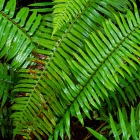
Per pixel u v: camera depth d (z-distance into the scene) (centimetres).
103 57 186
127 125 187
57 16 178
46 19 200
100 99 221
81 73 190
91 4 201
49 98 198
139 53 189
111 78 184
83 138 235
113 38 194
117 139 164
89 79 189
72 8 184
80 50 185
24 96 202
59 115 203
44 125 199
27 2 252
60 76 202
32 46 195
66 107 199
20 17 190
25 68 205
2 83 204
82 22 198
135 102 237
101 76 187
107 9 213
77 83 200
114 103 222
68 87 192
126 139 165
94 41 186
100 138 162
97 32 201
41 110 196
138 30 189
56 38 194
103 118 213
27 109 197
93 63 186
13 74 210
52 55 194
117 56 185
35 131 203
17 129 200
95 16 200
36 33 195
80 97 192
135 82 215
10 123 217
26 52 194
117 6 205
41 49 194
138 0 247
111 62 185
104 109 226
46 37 194
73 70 192
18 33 190
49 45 193
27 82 195
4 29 186
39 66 194
